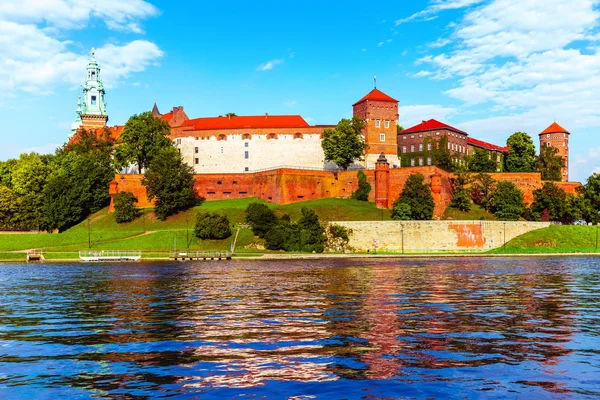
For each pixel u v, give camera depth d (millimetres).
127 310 31453
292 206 113938
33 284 48344
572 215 117438
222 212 109250
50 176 122812
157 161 115000
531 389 15711
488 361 18750
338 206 113812
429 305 32406
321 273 57219
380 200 116125
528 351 20203
